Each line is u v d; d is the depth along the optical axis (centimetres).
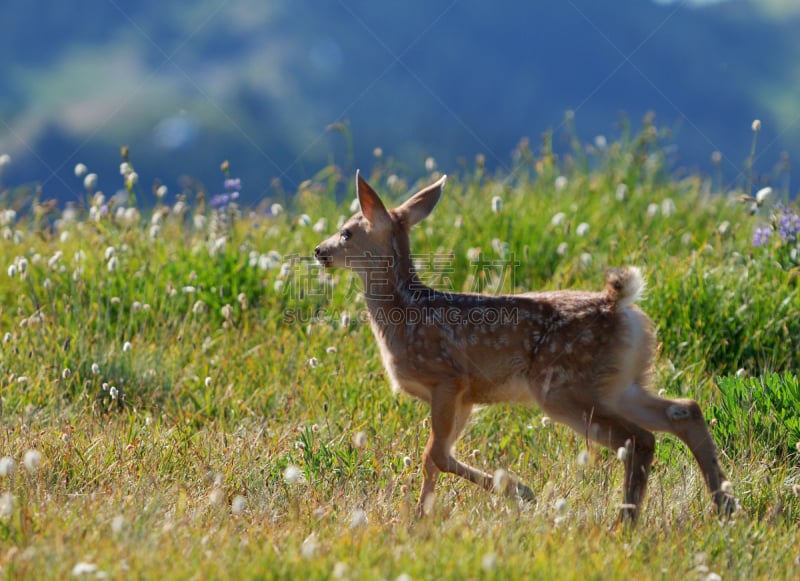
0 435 1562
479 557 1139
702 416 1430
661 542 1258
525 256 2192
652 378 1491
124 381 1833
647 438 1409
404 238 1642
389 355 1593
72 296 2034
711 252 2152
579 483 1428
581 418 1451
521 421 1720
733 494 1410
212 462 1524
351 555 1158
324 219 2283
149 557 1132
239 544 1197
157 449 1549
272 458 1552
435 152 18988
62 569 1106
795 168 15438
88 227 2394
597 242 2302
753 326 1877
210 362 1908
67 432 1577
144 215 2377
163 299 2031
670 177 2639
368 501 1402
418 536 1224
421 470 1521
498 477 1257
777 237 2017
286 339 1977
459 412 1562
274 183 2616
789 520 1385
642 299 1755
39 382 1773
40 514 1269
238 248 2238
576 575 1111
